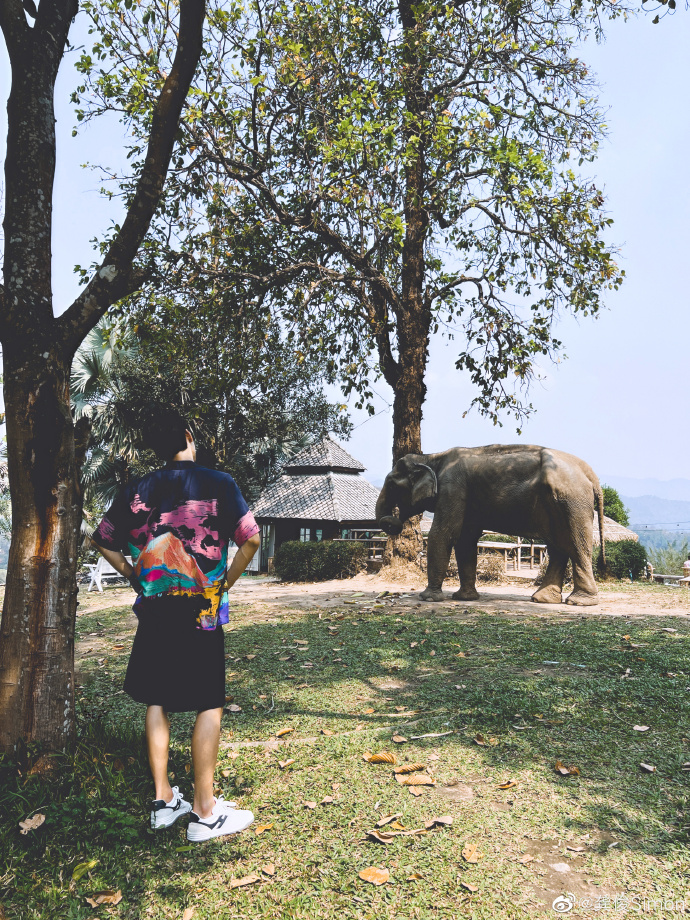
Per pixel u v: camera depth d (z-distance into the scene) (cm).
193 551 297
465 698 486
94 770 335
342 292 1447
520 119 1359
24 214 358
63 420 356
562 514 952
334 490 2648
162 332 1262
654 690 480
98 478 2088
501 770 359
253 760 387
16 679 340
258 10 1127
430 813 315
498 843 287
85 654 739
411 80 1226
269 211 1312
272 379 2098
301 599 1104
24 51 367
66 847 286
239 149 1273
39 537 349
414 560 1395
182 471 313
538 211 1376
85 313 369
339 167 1152
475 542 1045
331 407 2589
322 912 245
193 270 1273
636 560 1586
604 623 767
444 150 1163
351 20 1186
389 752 391
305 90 1191
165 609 293
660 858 270
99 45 1072
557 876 262
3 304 345
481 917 239
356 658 636
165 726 298
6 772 322
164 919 245
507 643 664
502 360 1534
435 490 1043
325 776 361
